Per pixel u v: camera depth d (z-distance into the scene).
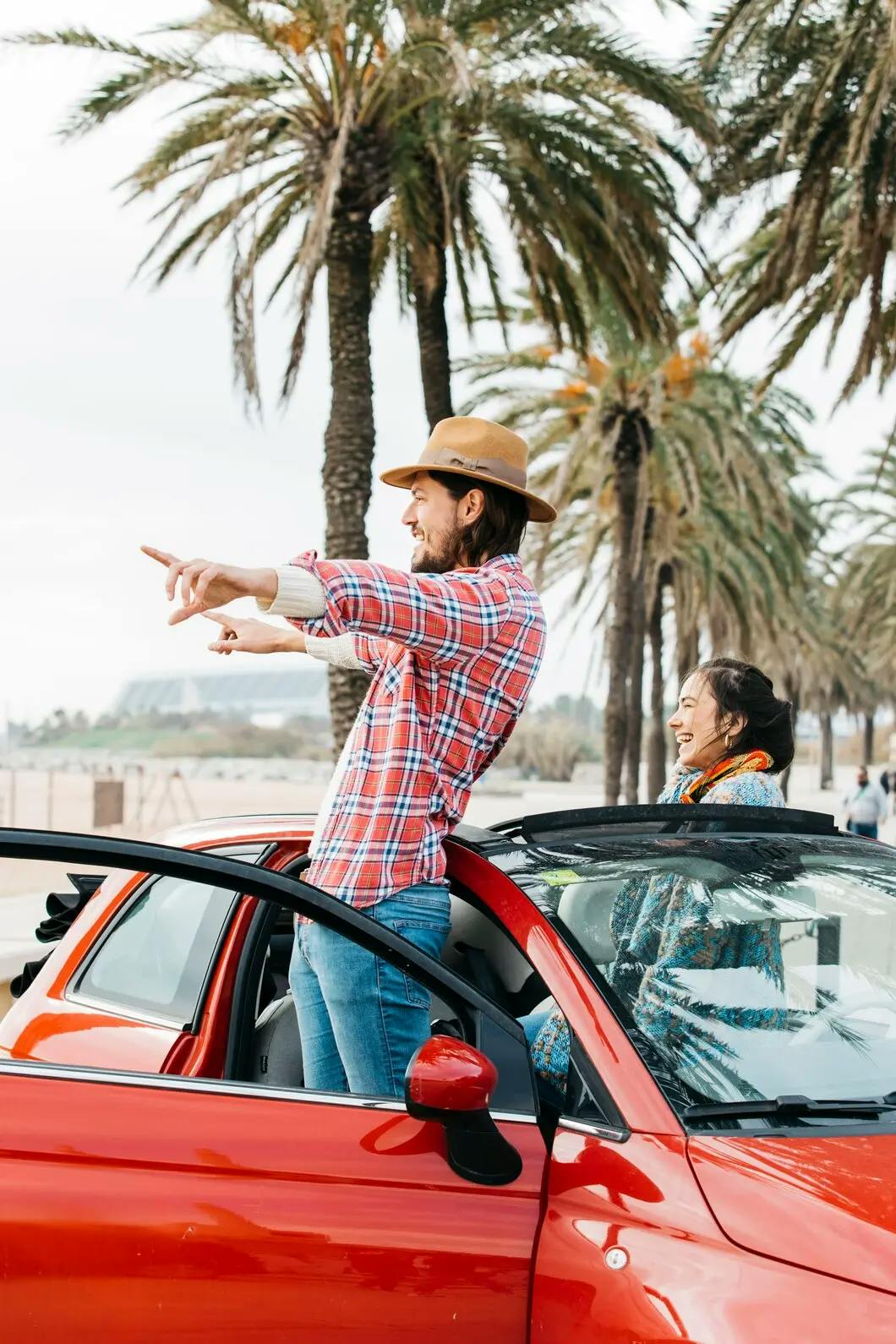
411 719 2.77
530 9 12.30
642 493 23.58
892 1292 1.92
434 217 13.37
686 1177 2.16
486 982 2.93
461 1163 2.25
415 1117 2.22
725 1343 1.91
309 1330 2.14
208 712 123.62
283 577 2.53
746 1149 2.21
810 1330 1.90
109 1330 2.12
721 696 3.68
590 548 27.38
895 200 12.95
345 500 13.48
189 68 12.73
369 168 13.16
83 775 61.50
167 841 3.53
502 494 2.99
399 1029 2.68
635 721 29.69
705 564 28.83
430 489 3.01
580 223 13.64
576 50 12.57
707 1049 2.44
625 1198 2.17
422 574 2.89
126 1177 2.17
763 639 33.91
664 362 22.53
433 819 2.80
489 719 2.82
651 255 13.91
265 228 15.05
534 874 2.76
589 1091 2.36
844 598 47.41
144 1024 3.20
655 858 2.86
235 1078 3.06
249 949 3.16
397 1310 2.15
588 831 3.05
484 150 13.40
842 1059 2.51
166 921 3.34
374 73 12.91
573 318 15.12
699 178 13.66
